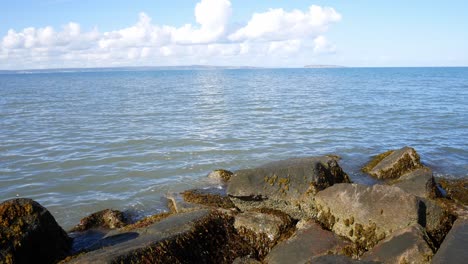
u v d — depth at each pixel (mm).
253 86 69562
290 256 7117
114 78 132750
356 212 7914
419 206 7660
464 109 31188
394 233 7113
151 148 18359
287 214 8891
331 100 40281
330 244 7336
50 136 21406
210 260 7359
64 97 47656
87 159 16484
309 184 9211
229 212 8492
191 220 7844
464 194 11367
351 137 20844
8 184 13477
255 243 7965
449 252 6164
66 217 10797
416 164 13820
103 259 6164
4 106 36750
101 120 27406
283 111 31406
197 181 13609
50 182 13688
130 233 7852
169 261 6730
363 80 90250
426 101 37969
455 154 17203
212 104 37688
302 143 19438
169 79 114938
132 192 12656
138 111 32531
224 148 18297
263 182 9500
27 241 7066
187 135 21375
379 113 29656
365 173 14312
